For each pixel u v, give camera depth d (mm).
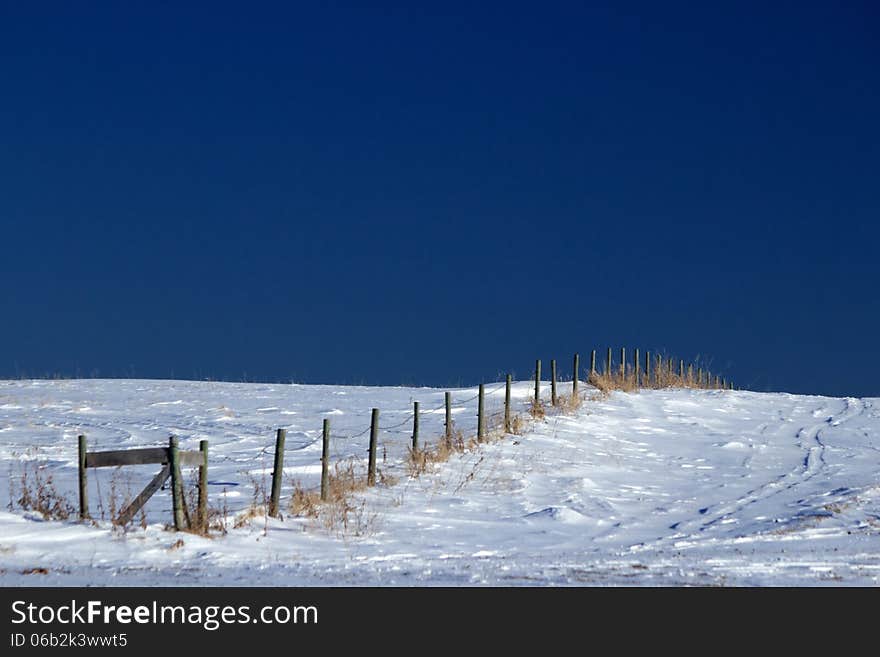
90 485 23891
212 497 22609
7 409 37531
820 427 37531
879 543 18938
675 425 37250
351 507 21766
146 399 41000
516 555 17516
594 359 46062
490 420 34906
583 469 28281
